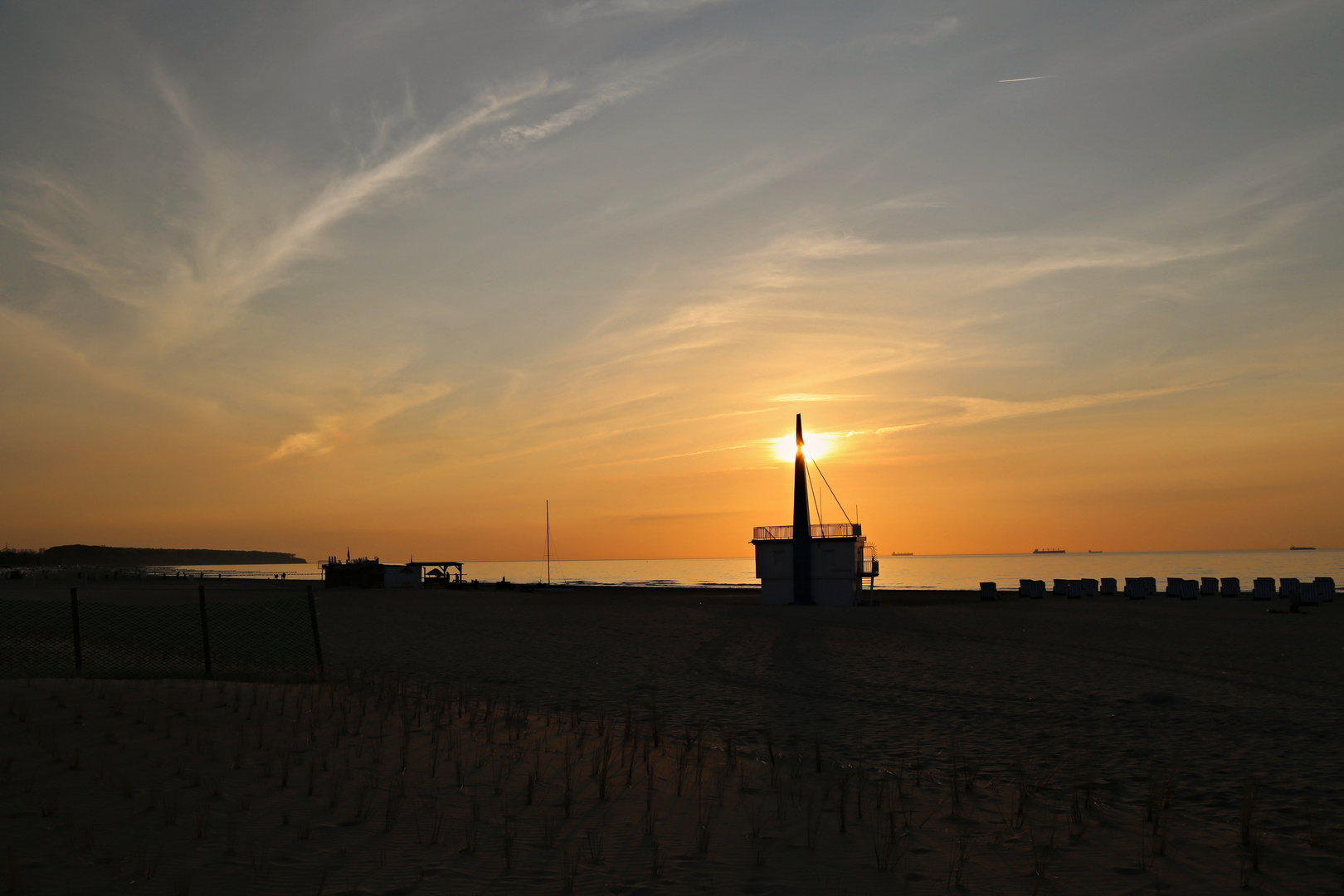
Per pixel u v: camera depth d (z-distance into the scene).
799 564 55.88
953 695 17.20
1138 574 193.75
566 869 6.12
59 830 6.71
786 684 18.98
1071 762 11.04
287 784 8.32
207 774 8.47
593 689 18.09
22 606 30.61
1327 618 37.84
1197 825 8.07
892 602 58.06
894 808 8.50
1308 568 193.00
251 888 5.71
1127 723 13.97
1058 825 8.00
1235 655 23.92
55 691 11.46
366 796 8.09
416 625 37.44
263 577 151.38
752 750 11.62
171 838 6.66
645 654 25.58
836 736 12.93
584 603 59.19
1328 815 8.55
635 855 6.67
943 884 6.22
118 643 21.06
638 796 8.52
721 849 6.92
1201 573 167.12
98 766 8.50
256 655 20.75
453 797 8.22
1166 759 11.29
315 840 6.78
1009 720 14.33
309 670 17.39
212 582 100.56
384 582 91.19
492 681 19.31
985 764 10.98
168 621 28.72
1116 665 22.08
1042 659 23.55
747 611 48.97
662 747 11.26
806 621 39.22
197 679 14.72
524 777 9.13
